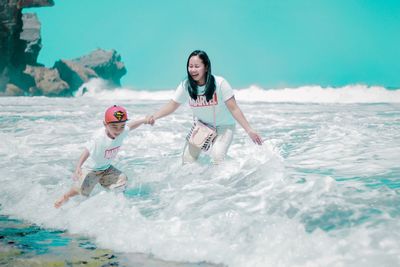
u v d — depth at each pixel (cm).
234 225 371
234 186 499
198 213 415
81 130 1041
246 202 436
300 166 611
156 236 371
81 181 498
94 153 502
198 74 536
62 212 456
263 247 326
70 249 364
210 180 541
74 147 826
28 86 6050
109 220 414
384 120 1210
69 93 6581
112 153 520
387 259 287
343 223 360
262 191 466
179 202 453
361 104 2256
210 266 322
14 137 925
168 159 684
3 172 614
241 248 333
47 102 2406
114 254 352
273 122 1204
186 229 377
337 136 884
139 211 446
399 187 473
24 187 535
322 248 310
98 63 10931
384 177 525
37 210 471
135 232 382
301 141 843
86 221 422
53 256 347
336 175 544
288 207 409
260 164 576
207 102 559
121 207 441
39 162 691
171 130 1020
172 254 342
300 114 1476
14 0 5438
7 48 5488
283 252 312
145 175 593
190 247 346
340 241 317
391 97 3073
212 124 585
